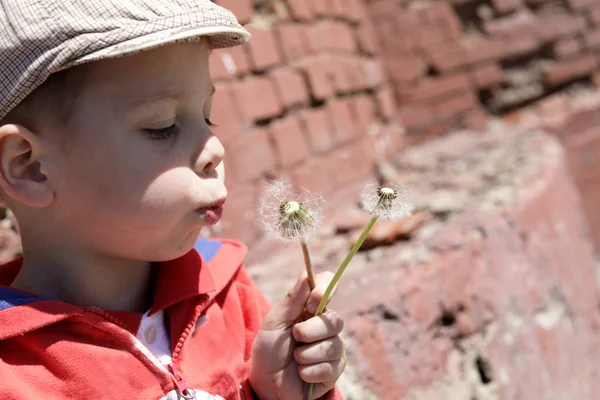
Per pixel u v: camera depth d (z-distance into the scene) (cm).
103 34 111
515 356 275
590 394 340
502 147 501
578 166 657
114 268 129
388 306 229
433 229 298
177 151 121
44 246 127
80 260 126
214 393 131
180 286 134
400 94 645
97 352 121
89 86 117
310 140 371
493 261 288
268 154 328
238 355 144
